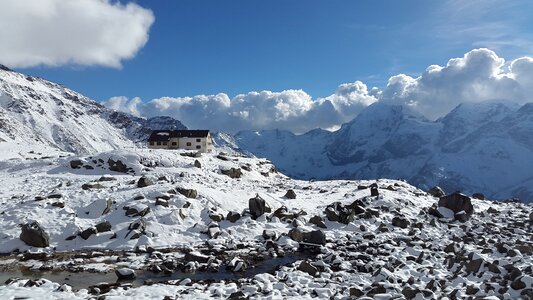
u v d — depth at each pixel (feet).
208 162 244.01
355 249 103.14
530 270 68.85
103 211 117.70
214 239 108.99
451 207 146.61
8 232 103.04
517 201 204.64
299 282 72.38
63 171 200.75
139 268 85.51
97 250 98.68
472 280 69.67
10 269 84.12
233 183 202.69
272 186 220.02
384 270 74.23
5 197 138.10
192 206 126.41
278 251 100.83
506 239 109.81
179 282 73.56
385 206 148.87
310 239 108.17
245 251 100.99
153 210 119.85
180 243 105.50
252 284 70.38
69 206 121.08
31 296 62.28
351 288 63.77
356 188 209.36
